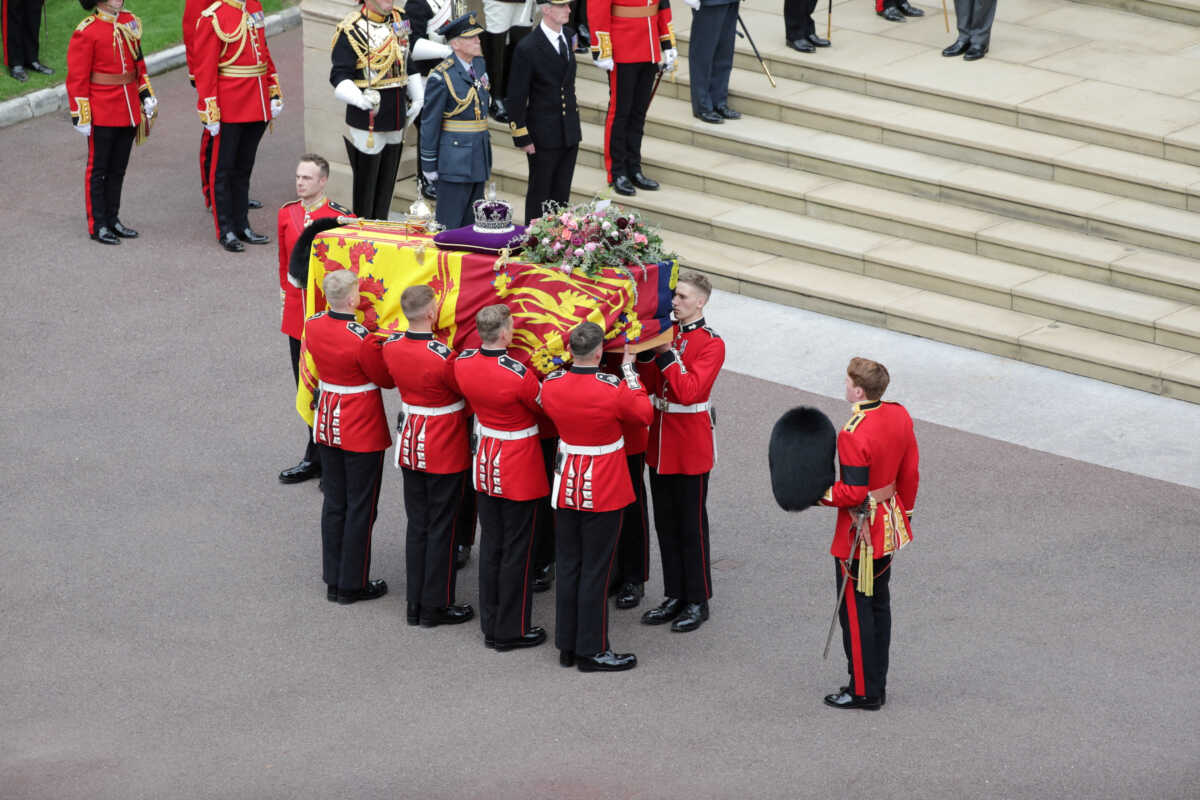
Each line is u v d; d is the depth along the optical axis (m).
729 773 27.70
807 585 34.12
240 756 28.39
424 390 31.48
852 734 28.84
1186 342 42.56
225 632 32.59
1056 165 48.31
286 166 59.16
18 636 32.25
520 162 55.09
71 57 49.84
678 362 31.19
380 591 34.28
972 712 29.41
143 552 35.53
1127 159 48.09
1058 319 44.62
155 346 45.25
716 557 35.25
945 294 46.50
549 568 34.69
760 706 29.88
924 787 27.19
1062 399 41.84
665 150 53.44
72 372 43.66
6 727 29.27
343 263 33.22
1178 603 32.84
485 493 31.27
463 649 32.22
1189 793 26.81
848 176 50.88
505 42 55.25
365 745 28.73
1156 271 44.25
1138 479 37.84
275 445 40.25
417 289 31.25
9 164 58.34
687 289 31.31
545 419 32.72
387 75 50.03
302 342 35.28
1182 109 49.78
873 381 28.50
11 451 39.59
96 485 38.22
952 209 48.78
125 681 30.80
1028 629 32.06
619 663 31.17
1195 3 56.66
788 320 46.75
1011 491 37.41
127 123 50.91
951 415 41.16
